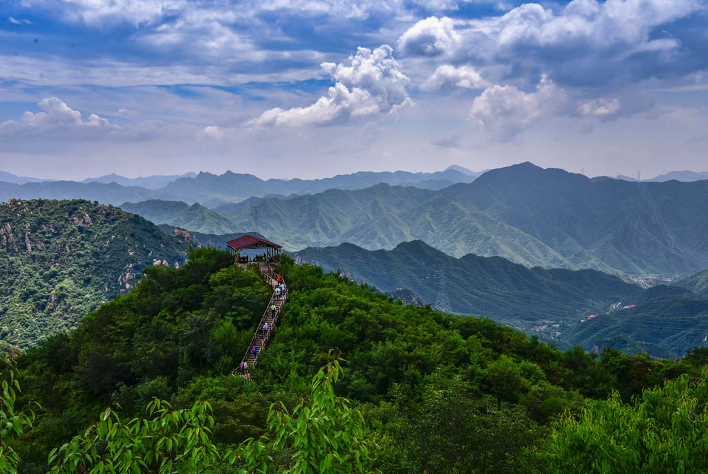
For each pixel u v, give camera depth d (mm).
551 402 38781
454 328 64375
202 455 8555
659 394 16594
